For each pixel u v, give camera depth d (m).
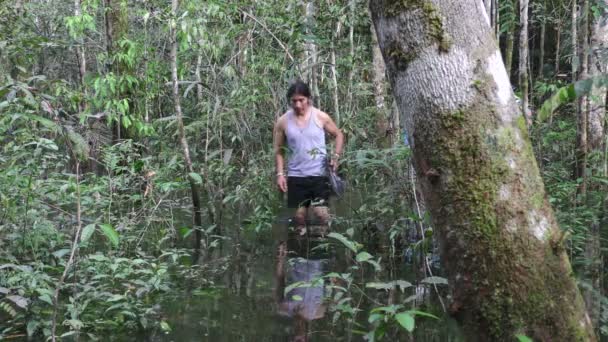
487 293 2.23
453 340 3.11
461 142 2.28
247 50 9.41
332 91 8.88
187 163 6.62
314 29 7.75
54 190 4.88
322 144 6.47
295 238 5.89
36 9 10.62
